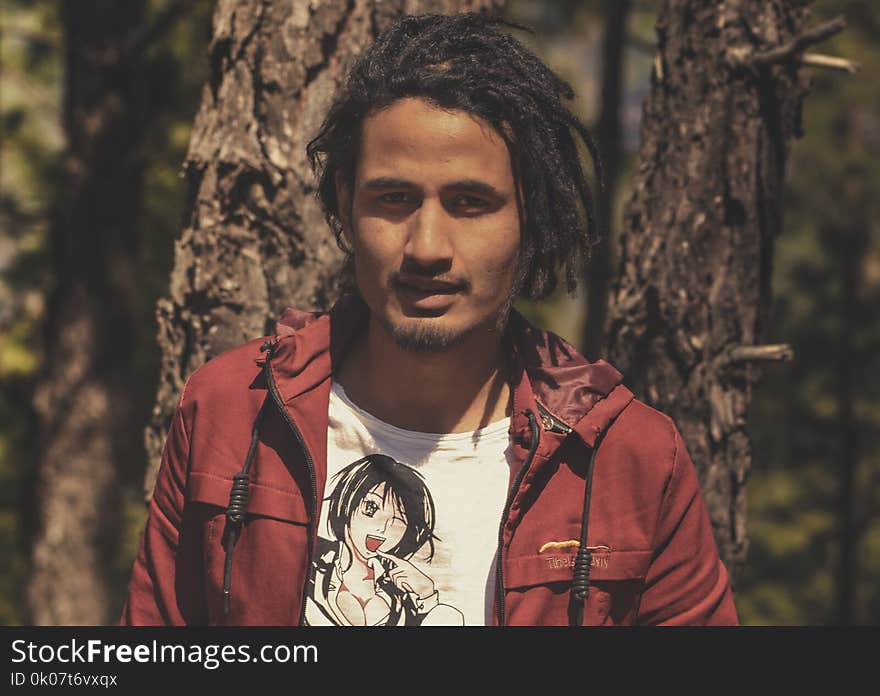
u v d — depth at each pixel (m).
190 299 2.88
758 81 3.19
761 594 19.33
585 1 13.91
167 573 2.11
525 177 1.92
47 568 10.53
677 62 3.22
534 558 1.98
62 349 10.51
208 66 3.01
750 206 3.20
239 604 2.00
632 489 2.04
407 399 2.03
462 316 1.88
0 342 12.23
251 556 2.00
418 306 1.87
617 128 11.84
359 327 2.13
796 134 3.40
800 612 19.19
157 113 10.80
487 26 1.99
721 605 2.17
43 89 12.37
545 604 1.97
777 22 3.26
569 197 2.00
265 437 2.06
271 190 2.85
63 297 10.51
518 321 2.14
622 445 2.05
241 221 2.87
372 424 2.04
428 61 1.88
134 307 10.77
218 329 2.84
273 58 2.89
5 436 12.75
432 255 1.83
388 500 2.00
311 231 2.86
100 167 10.36
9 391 12.29
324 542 1.99
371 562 1.98
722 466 3.18
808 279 17.81
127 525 13.51
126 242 10.62
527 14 13.70
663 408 3.16
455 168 1.83
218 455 2.06
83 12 10.23
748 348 3.15
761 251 3.27
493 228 1.88
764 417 18.66
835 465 19.22
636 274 3.21
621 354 3.24
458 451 2.02
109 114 10.33
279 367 2.06
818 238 17.39
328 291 2.87
